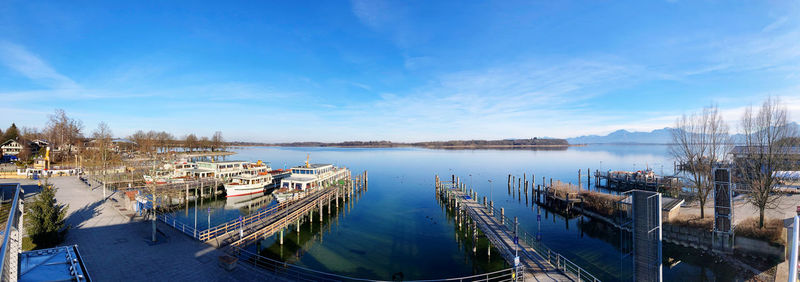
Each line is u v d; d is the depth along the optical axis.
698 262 31.23
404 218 51.19
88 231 29.75
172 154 137.62
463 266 32.72
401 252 36.31
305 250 36.19
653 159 175.00
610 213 45.41
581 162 154.75
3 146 99.75
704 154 39.00
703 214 36.09
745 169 42.56
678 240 34.72
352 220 49.56
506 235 33.66
